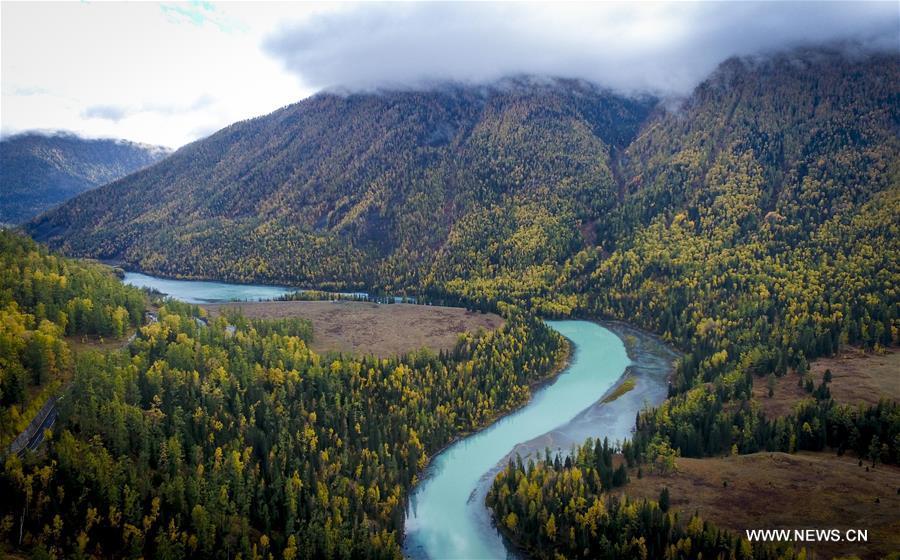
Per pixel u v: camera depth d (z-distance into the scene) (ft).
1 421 428.56
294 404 541.75
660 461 492.13
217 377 549.13
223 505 407.64
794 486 447.01
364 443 530.27
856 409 565.94
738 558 372.79
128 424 445.37
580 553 408.05
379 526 442.91
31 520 366.43
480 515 474.49
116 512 375.66
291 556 390.83
